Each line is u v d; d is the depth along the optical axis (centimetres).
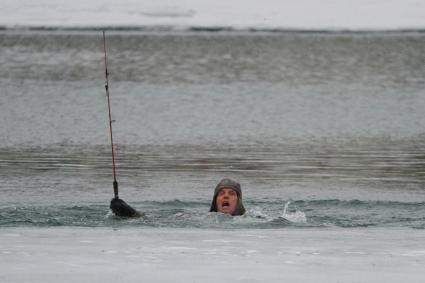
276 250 2762
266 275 2428
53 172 4612
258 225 3228
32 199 3872
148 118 6719
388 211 3600
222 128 6284
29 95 7894
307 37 12244
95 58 10438
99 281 2358
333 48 11400
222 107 7294
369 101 7738
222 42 11731
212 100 7706
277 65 10150
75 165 4828
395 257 2669
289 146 5538
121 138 5844
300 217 3428
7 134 5975
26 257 2634
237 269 2498
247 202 3831
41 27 12456
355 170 4706
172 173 4597
